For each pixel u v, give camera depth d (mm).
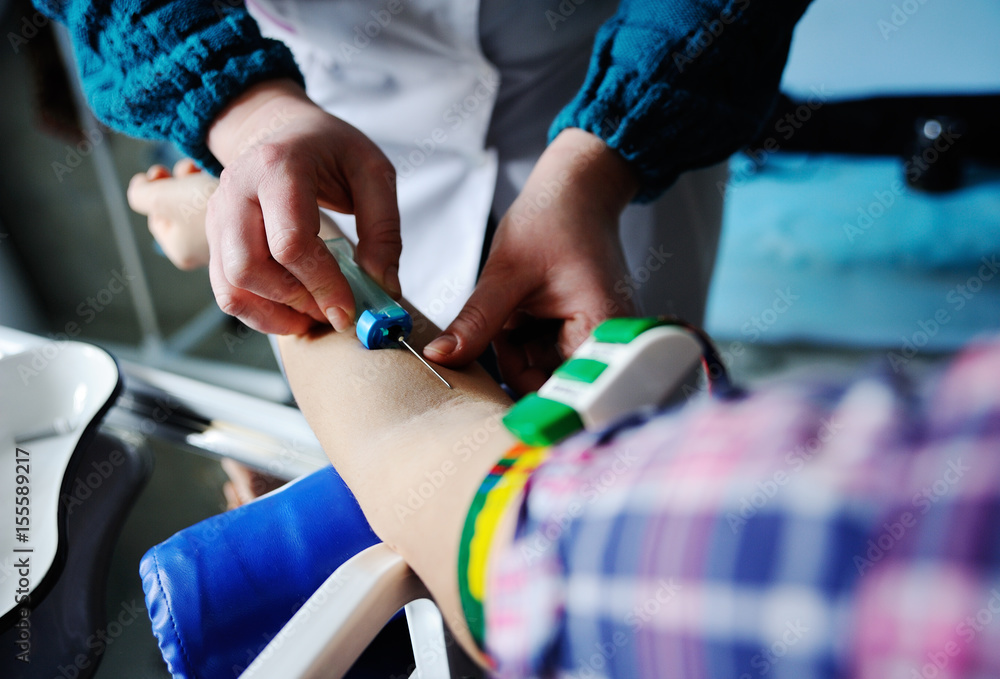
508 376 604
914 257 1453
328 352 513
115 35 596
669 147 609
